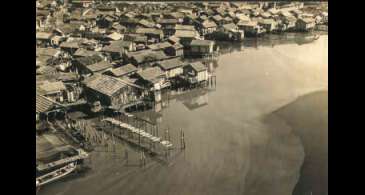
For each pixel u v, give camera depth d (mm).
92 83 75188
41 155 52938
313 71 102812
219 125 68500
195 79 88625
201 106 78125
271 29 155000
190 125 68562
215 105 78500
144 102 76438
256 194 47500
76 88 80438
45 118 65062
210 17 165500
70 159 52281
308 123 68875
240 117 72062
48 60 96688
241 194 47469
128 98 75250
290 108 76000
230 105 78375
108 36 124562
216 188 48781
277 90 87250
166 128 66938
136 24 151000
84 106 75250
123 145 60344
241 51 127375
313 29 160750
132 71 87688
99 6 195000
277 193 47750
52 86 74875
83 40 118562
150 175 51906
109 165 54406
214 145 60656
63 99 76000
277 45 135375
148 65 99438
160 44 114250
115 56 105750
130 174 52125
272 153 58094
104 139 61969
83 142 59938
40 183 48188
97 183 49938
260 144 61094
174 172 52625
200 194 47469
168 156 57062
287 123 69000
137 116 72688
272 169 53469
